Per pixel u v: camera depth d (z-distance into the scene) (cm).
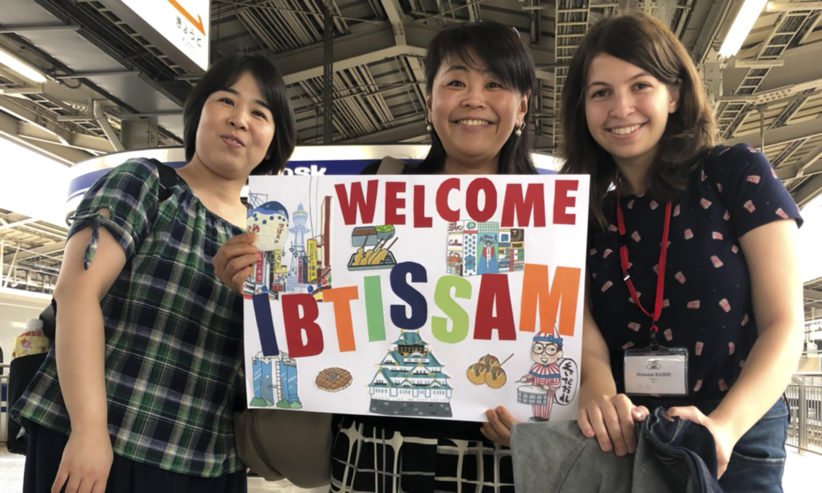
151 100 731
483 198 126
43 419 123
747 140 994
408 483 126
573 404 120
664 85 127
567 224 123
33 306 913
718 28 604
